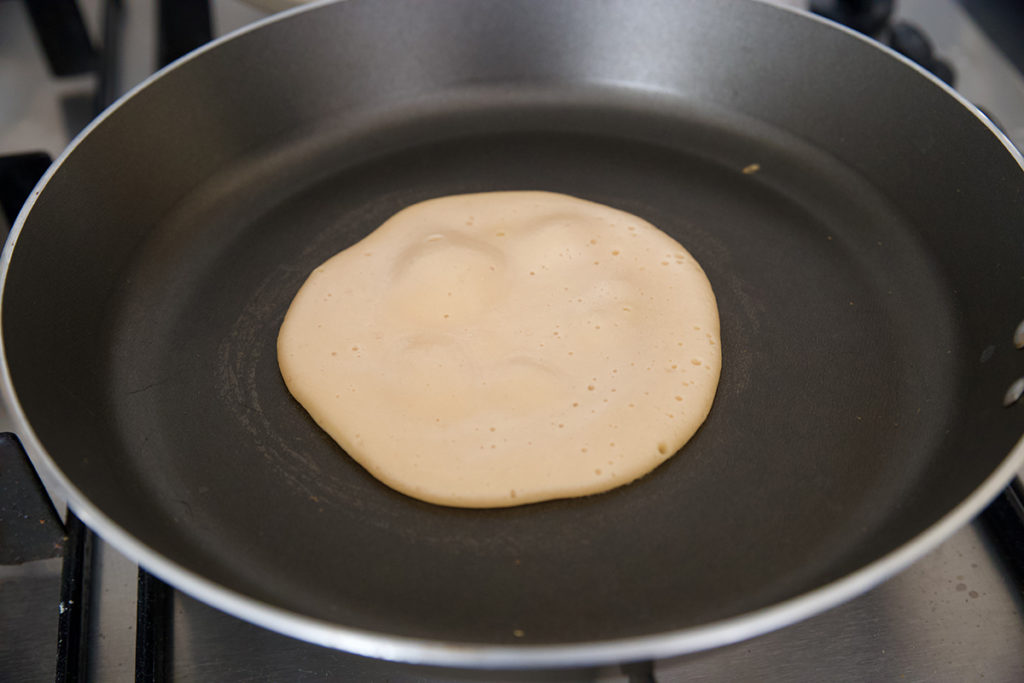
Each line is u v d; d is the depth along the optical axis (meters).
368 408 0.35
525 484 0.33
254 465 0.34
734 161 0.41
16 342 0.32
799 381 0.35
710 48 0.41
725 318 0.37
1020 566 0.32
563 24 0.42
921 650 0.31
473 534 0.33
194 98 0.39
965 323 0.36
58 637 0.31
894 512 0.33
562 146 0.42
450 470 0.33
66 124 0.44
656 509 0.33
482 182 0.41
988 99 0.43
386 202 0.40
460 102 0.43
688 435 0.34
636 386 0.35
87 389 0.35
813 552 0.32
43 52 0.45
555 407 0.34
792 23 0.39
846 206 0.39
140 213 0.38
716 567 0.32
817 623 0.31
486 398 0.35
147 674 0.30
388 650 0.26
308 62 0.41
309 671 0.31
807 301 0.37
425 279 0.37
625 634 0.31
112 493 0.32
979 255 0.36
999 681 0.31
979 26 0.46
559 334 0.36
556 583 0.32
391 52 0.42
